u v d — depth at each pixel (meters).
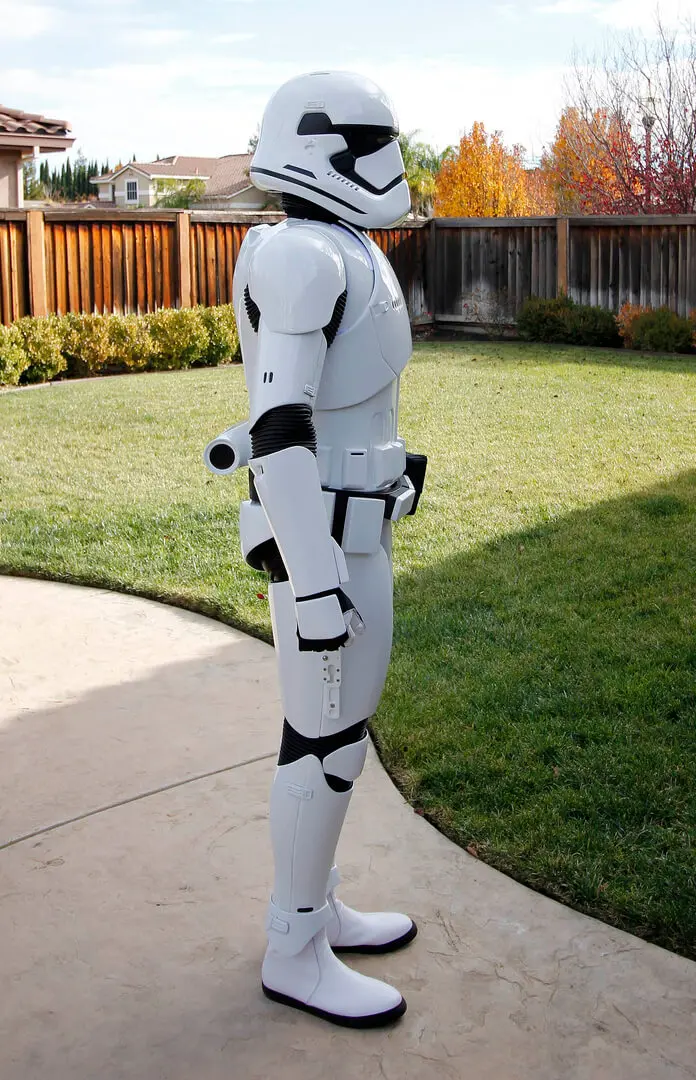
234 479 7.65
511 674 4.34
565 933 2.75
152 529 6.44
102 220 13.70
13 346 12.12
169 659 4.66
